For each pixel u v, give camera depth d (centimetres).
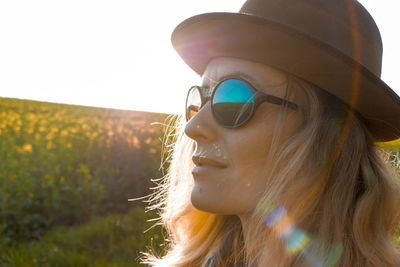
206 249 144
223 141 104
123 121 642
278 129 101
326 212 105
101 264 431
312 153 104
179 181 143
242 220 112
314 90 105
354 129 110
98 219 555
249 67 104
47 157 678
